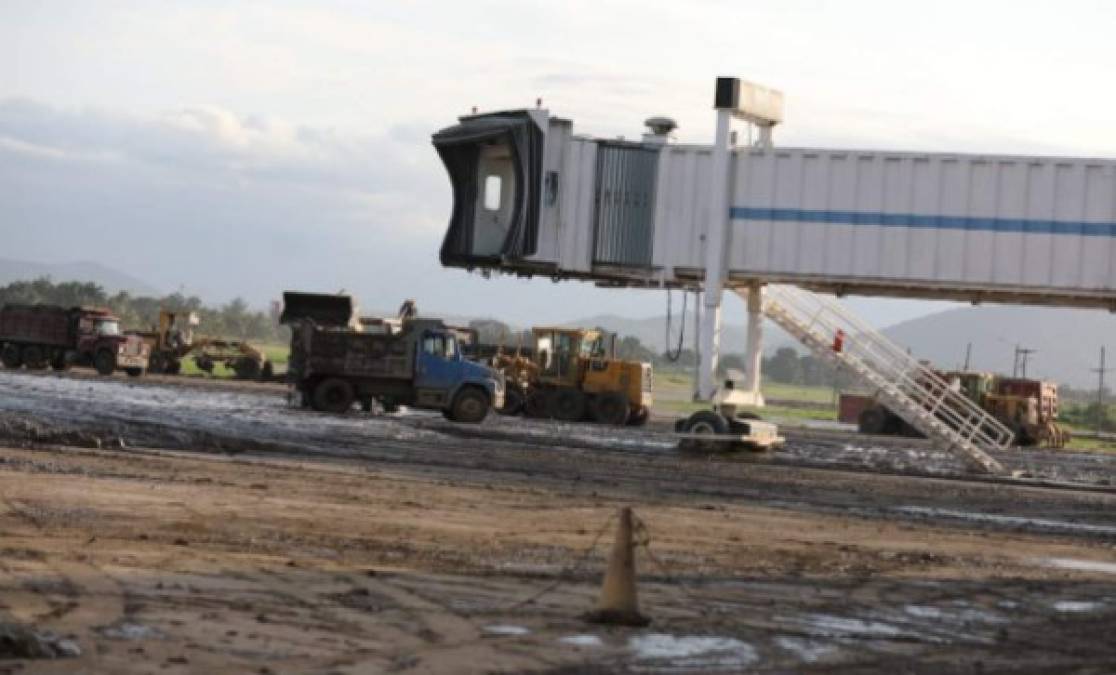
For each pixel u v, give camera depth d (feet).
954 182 119.44
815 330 124.57
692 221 125.08
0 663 32.14
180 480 73.77
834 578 54.39
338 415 145.28
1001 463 141.28
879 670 37.50
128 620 37.96
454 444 115.96
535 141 126.52
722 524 70.54
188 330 239.91
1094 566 63.10
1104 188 116.67
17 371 217.15
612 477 95.09
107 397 153.48
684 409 271.49
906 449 165.37
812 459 128.67
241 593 43.04
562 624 41.09
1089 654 41.55
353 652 35.76
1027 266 118.21
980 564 61.31
